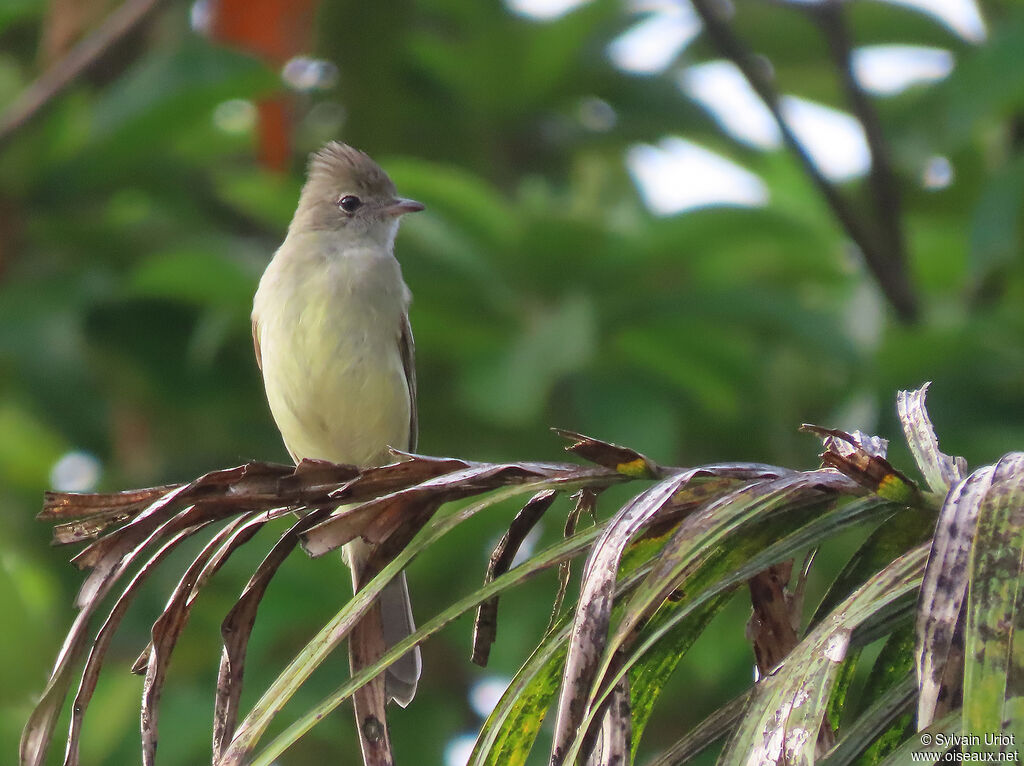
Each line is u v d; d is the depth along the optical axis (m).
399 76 12.77
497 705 4.22
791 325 10.32
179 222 12.52
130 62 13.50
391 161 11.36
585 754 3.93
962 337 10.33
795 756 3.62
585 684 3.87
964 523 3.67
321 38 12.14
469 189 10.43
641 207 13.52
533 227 10.35
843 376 11.02
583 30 12.78
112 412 12.09
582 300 10.30
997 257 10.58
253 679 10.59
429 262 10.62
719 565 4.46
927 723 3.49
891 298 11.45
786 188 13.55
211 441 12.34
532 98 13.65
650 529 4.48
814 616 4.42
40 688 10.61
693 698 11.13
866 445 4.48
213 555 4.51
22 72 13.89
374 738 4.64
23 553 12.46
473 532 9.90
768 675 3.84
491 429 11.70
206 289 11.07
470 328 11.04
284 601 10.10
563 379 11.07
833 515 4.33
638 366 11.02
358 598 4.27
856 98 11.98
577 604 3.96
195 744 10.33
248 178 11.39
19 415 13.16
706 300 10.33
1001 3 12.59
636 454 4.45
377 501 4.37
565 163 14.42
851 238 11.52
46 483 13.03
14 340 11.47
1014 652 3.39
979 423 10.41
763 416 11.08
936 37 13.17
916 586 3.86
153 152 11.84
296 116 13.78
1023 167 10.74
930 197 13.66
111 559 4.36
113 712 10.41
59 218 11.95
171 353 11.97
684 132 14.02
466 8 13.08
